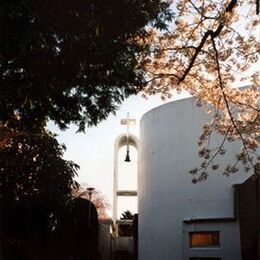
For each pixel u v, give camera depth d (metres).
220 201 26.50
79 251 21.39
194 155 28.11
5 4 8.42
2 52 8.98
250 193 24.97
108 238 42.06
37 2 8.66
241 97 14.98
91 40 9.73
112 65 10.76
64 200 17.30
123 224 54.75
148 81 13.64
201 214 27.05
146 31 10.98
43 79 9.57
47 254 17.69
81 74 10.61
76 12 9.16
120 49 10.56
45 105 10.78
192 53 13.61
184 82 14.67
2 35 8.68
